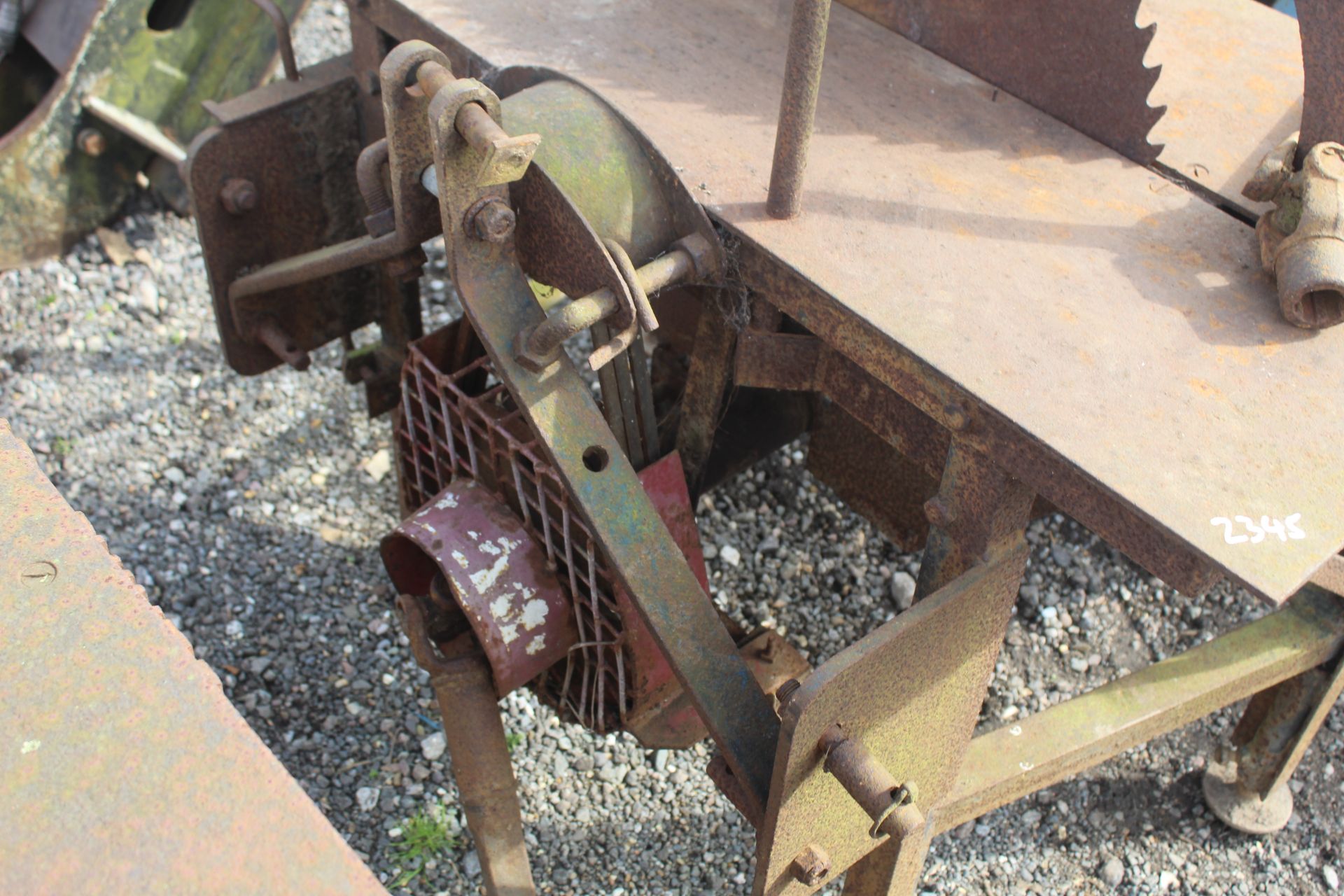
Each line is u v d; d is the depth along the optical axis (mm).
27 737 1119
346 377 2941
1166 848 2855
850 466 2719
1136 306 1787
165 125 4152
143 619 1219
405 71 1767
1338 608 2451
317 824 1095
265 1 2572
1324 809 2945
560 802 2844
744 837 2797
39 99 4152
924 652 1688
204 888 1043
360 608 3197
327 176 2748
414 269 2121
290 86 2635
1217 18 2672
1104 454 1539
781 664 2311
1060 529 3504
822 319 1851
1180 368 1683
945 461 1896
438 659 2160
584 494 1800
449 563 2035
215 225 2594
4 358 3807
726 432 2742
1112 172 2092
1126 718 2270
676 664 1790
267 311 2709
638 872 2729
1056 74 2188
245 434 3637
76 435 3584
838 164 2055
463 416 2111
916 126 2178
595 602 2002
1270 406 1630
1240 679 2373
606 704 2215
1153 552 1547
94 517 3354
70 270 4105
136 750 1121
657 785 2887
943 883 2758
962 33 2330
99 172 4105
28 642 1188
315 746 2910
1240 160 2174
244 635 3115
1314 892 2793
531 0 2502
